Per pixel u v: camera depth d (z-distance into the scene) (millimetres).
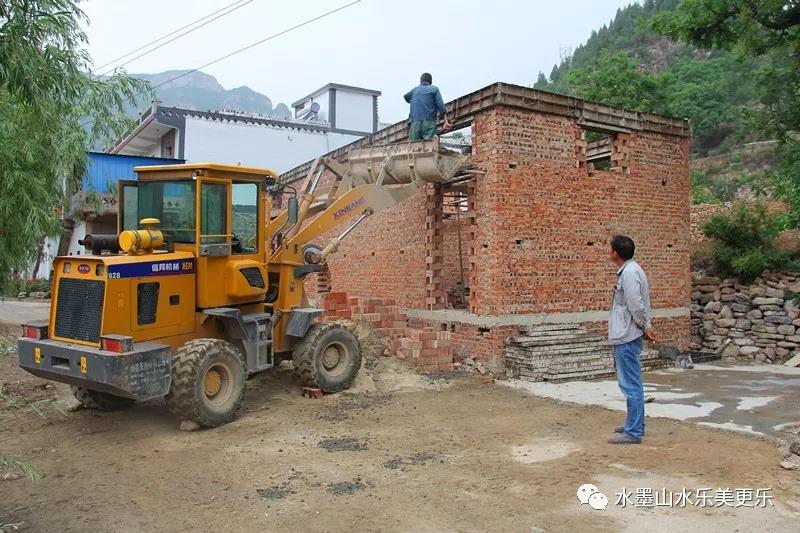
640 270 7039
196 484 5934
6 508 5406
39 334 7789
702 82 48625
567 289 12117
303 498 5539
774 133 14805
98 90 13383
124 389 6973
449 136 21922
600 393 9898
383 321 12328
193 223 8242
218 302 8461
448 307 13102
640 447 6922
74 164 13422
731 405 9117
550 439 7312
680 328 13891
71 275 7703
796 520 4969
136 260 7617
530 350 10945
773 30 13219
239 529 4926
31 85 6117
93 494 5711
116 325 7395
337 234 16719
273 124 28906
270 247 9742
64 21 6863
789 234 16594
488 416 8461
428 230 13031
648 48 73438
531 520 5008
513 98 11391
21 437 7477
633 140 13156
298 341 9648
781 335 13727
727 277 15344
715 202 25109
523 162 11625
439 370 11352
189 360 7578
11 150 11344
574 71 27344
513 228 11500
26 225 11789
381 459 6621
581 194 12359
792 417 8336
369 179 11773
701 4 12789
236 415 8344
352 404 9109
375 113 35812
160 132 27734
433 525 4934
